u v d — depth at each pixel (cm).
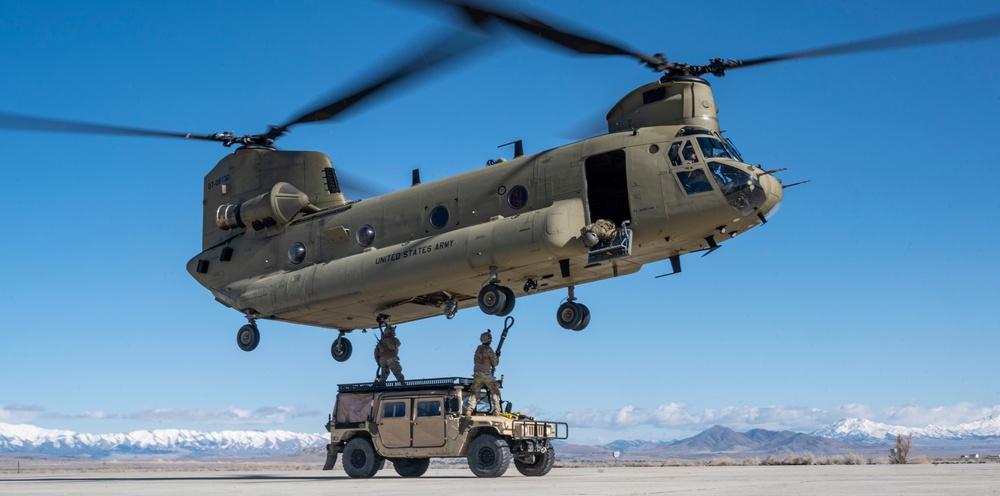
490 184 1817
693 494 936
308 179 2136
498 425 1488
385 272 1844
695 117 1692
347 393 1622
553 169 1739
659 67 1720
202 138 2178
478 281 1797
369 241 1966
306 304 1980
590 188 1770
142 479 1891
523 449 1538
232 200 2247
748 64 1681
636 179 1662
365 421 1577
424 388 1548
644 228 1655
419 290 1838
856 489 1027
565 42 1484
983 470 1814
